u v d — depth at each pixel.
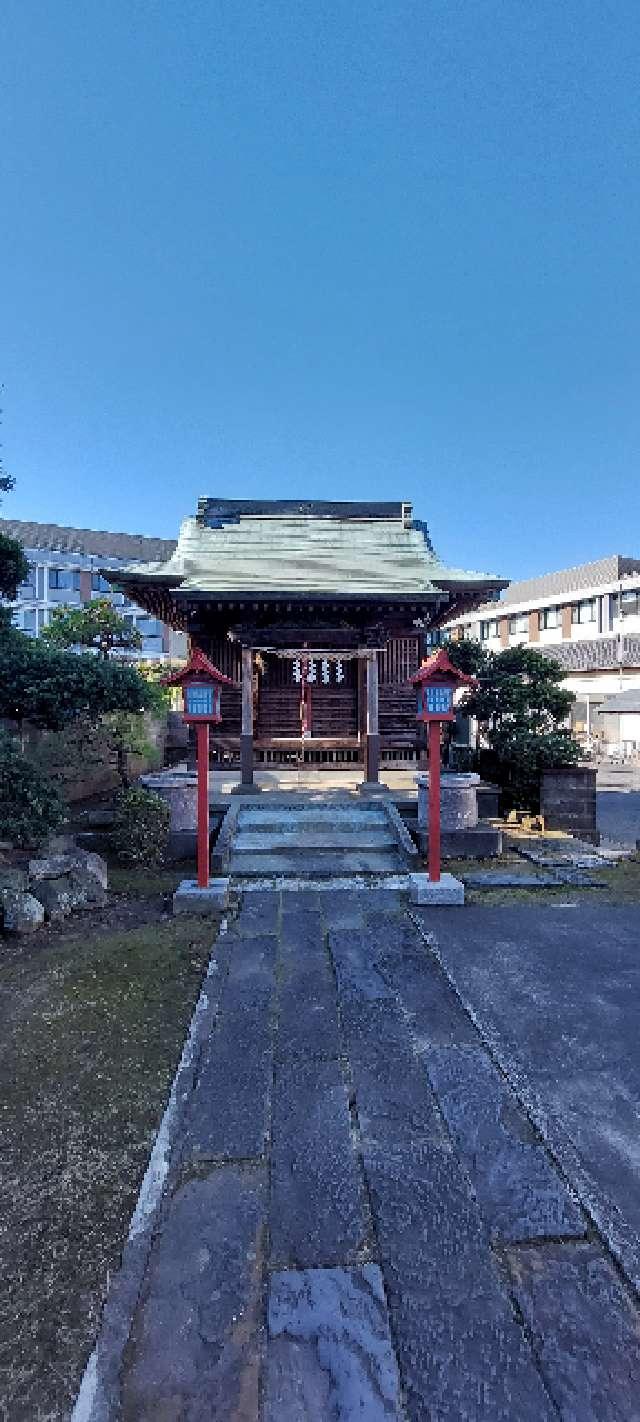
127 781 11.80
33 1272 2.58
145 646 44.22
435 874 7.33
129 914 6.99
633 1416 2.04
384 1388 2.12
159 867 8.80
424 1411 2.05
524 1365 2.19
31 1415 2.07
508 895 7.54
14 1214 2.87
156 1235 2.74
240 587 12.04
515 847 9.61
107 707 8.48
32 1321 2.38
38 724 8.38
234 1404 2.07
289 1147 3.28
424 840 9.20
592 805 10.95
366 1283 2.50
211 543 14.92
